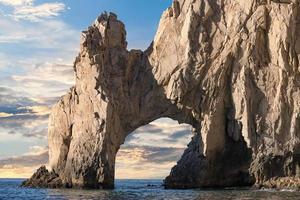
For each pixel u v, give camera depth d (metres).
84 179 85.31
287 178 78.75
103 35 94.38
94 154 85.81
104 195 67.50
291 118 80.50
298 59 81.88
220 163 86.81
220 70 87.12
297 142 79.12
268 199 56.75
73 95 94.12
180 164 89.94
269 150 81.00
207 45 88.62
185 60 89.62
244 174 85.00
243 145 85.75
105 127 86.44
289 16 81.81
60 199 60.56
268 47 84.75
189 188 85.94
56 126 95.00
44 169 95.75
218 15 89.62
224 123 87.50
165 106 93.50
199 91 89.06
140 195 67.38
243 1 86.88
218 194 66.44
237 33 86.62
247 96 84.25
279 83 82.06
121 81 92.62
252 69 84.69
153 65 95.06
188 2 92.50
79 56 94.62
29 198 64.25
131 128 94.50
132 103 93.44
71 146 90.56
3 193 77.31
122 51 95.81
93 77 89.88
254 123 83.38
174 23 93.06
